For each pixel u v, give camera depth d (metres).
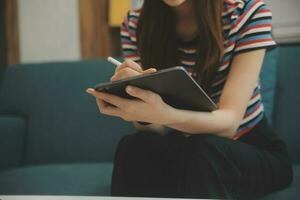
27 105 1.78
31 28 2.18
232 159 0.94
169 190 0.98
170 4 1.12
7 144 1.68
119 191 1.02
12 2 2.18
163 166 1.01
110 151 1.69
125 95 0.86
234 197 0.96
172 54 1.23
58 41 2.16
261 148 1.17
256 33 1.12
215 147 0.91
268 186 1.08
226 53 1.14
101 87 0.84
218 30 1.11
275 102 1.58
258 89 1.22
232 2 1.16
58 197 0.70
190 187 0.89
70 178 1.40
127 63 0.93
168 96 0.87
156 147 1.01
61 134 1.72
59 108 1.75
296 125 1.54
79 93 1.76
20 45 2.20
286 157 1.18
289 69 1.61
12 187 1.33
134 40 1.33
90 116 1.72
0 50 2.29
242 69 1.10
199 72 1.14
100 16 2.13
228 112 1.01
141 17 1.24
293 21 1.81
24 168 1.58
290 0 1.80
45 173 1.47
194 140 0.92
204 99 0.87
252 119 1.18
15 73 1.85
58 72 1.81
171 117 0.89
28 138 1.74
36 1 2.17
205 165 0.89
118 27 2.11
